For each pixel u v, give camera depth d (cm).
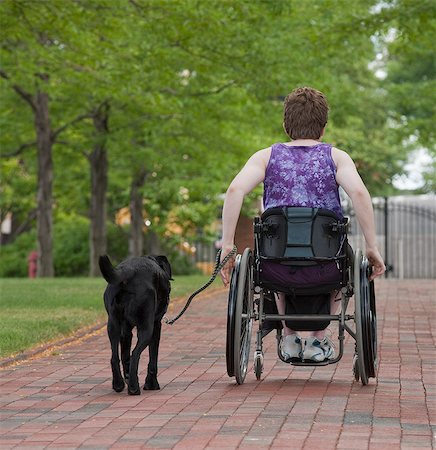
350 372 847
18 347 1016
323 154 756
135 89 2120
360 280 741
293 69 2145
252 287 759
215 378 824
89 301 1580
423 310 1510
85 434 595
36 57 2130
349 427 598
